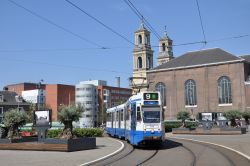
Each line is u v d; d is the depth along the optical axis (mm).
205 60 98875
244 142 31656
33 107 89250
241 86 91812
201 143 30891
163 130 26453
